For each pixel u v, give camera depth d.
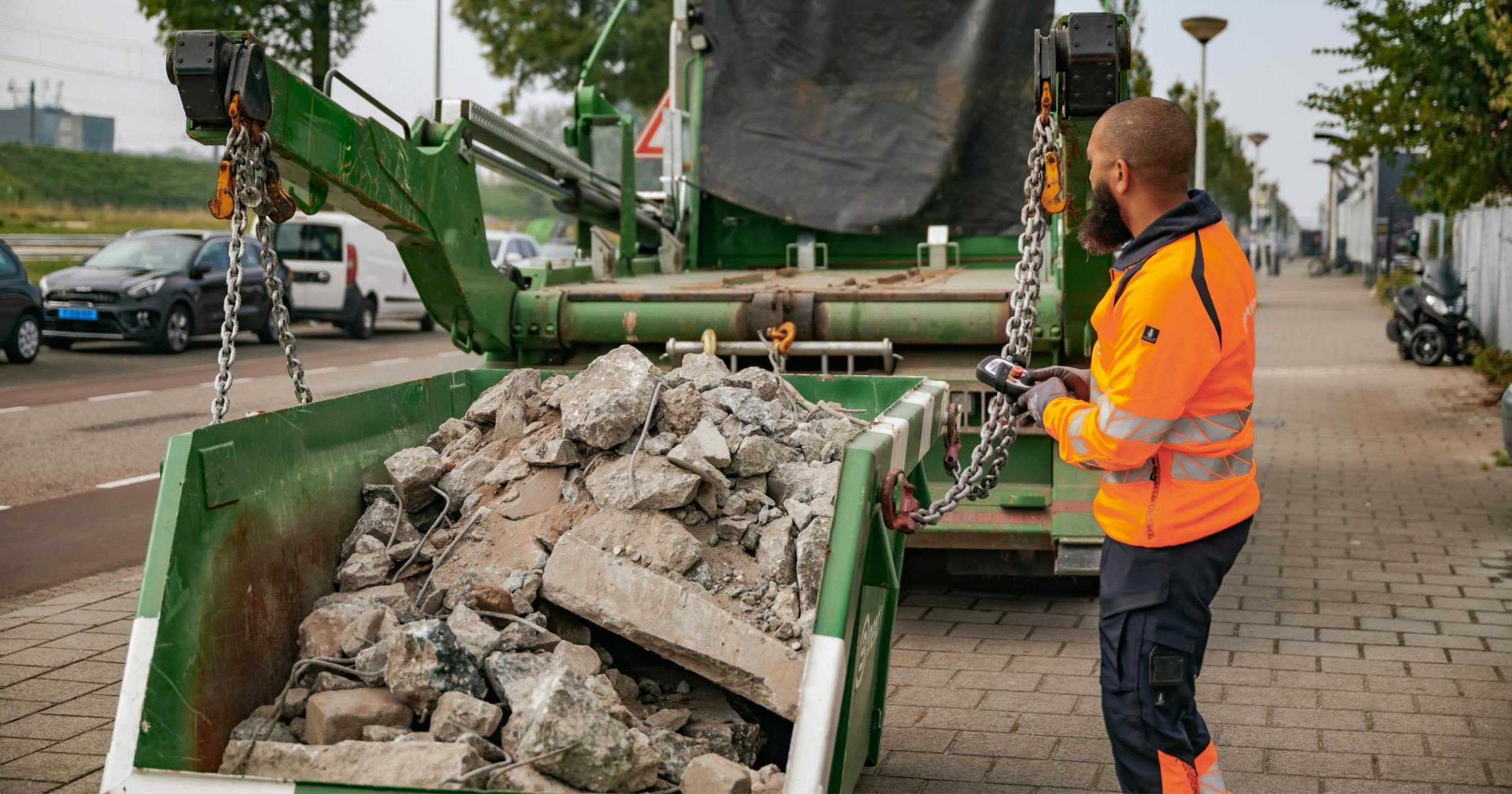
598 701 3.01
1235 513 3.22
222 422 3.37
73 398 15.59
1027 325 3.70
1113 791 4.47
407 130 6.19
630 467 3.80
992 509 6.40
